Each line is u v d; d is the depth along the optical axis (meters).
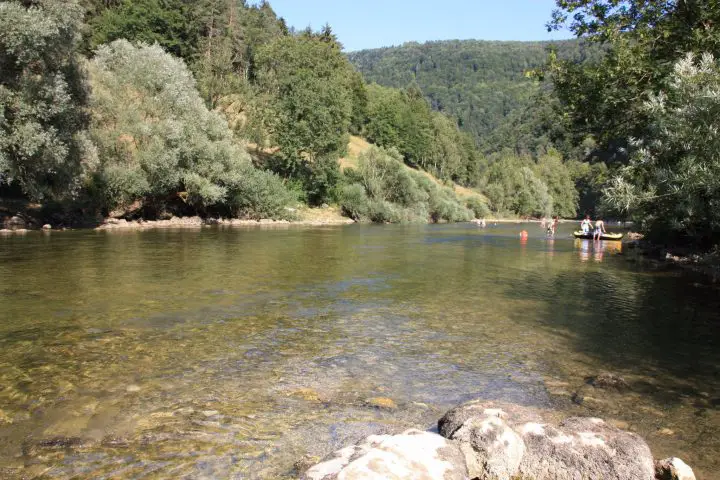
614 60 18.55
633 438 5.04
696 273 19.11
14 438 5.41
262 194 53.09
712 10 16.86
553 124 21.88
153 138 40.66
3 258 19.52
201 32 98.94
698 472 4.94
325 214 63.12
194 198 45.56
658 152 15.53
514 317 11.45
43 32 26.75
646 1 18.16
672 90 16.03
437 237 39.25
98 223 38.78
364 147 109.12
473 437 4.94
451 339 9.58
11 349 8.48
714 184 13.29
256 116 71.06
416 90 159.38
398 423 5.88
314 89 63.66
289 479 4.64
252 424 5.80
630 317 11.56
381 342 9.30
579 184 135.38
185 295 13.16
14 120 28.38
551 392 6.99
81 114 33.50
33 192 30.72
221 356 8.31
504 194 104.44
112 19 85.06
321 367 7.86
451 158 128.00
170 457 5.03
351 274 17.50
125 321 10.45
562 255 26.03
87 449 5.18
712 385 7.34
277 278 16.27
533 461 4.90
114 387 6.89
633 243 32.34
